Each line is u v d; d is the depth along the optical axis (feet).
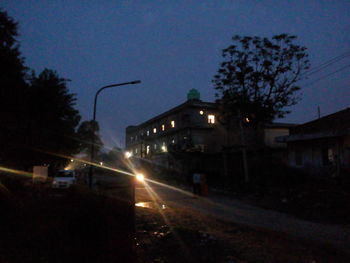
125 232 19.03
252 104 71.82
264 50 68.74
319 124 68.03
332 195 44.60
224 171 88.79
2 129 47.16
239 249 20.33
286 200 45.44
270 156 78.43
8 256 17.16
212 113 126.62
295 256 19.07
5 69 39.91
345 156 58.75
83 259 16.87
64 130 69.36
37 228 23.82
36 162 73.00
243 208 40.86
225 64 71.87
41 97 50.98
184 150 109.29
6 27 39.17
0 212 29.71
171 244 21.08
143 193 61.57
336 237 24.20
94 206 20.61
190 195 58.65
